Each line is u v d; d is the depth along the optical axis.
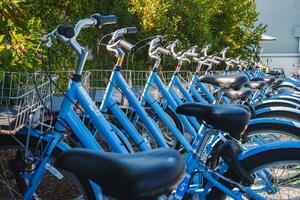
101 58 5.41
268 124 2.88
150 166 0.96
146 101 3.41
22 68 2.79
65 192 2.76
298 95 4.61
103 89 3.11
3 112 2.21
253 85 4.28
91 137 2.22
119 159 0.99
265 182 2.45
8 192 2.71
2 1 2.80
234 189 2.27
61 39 2.12
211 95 4.08
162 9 6.49
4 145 2.41
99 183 0.98
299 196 2.46
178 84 3.85
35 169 2.26
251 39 9.21
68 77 2.59
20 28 2.92
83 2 5.82
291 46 16.94
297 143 2.23
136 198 0.95
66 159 1.02
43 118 2.33
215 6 7.89
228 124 2.12
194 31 7.27
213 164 2.29
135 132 2.73
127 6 6.36
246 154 2.26
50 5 5.16
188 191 2.30
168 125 3.24
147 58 5.74
